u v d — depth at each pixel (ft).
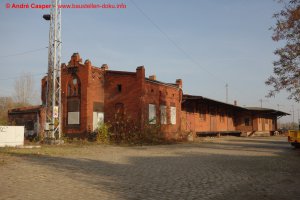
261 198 25.13
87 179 32.45
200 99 130.41
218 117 168.45
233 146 90.79
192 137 119.55
